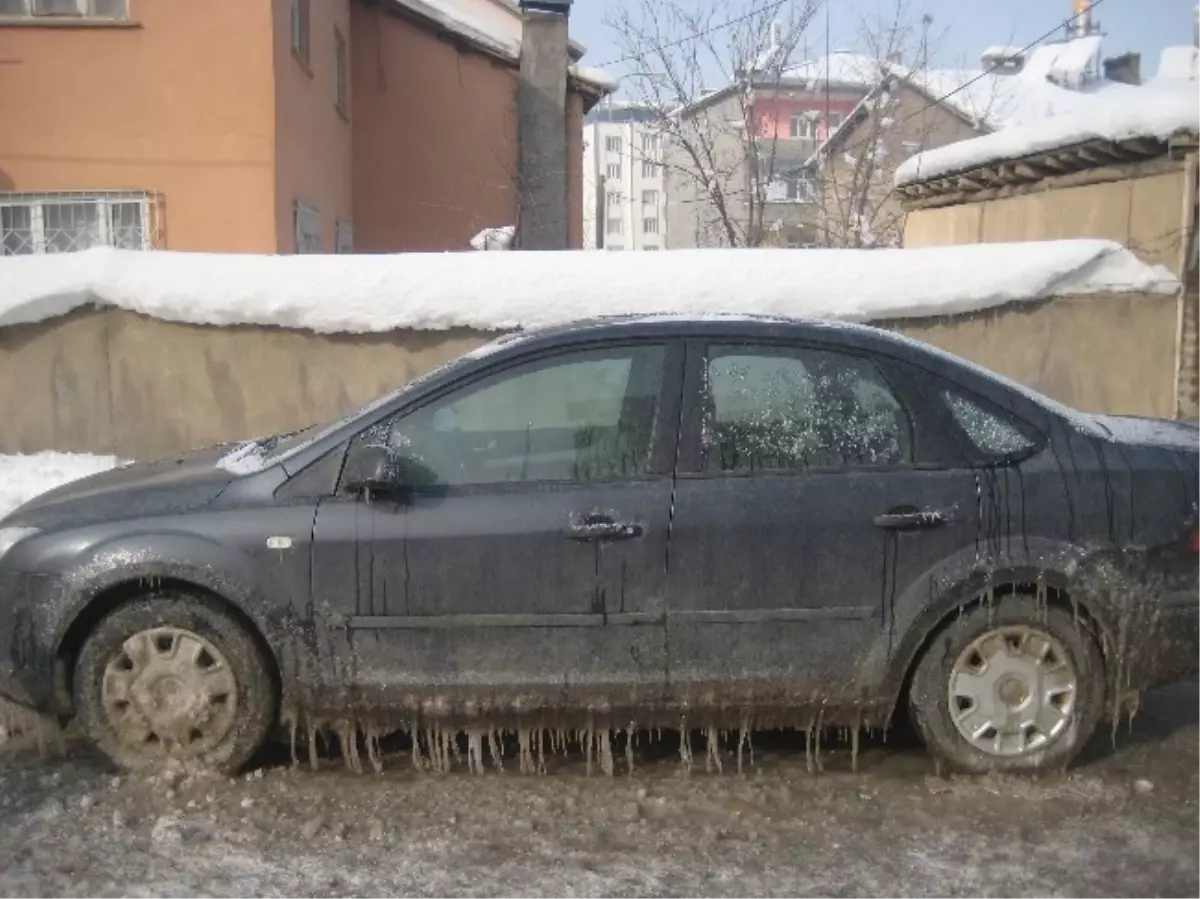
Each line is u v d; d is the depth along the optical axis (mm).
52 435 8711
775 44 19375
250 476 4262
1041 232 12438
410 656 4133
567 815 3973
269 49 11844
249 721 4188
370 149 18172
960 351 9125
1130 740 4641
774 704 4207
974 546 4168
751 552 4129
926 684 4223
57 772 4316
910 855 3701
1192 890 3486
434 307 8586
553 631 4125
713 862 3656
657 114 19797
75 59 11672
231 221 11977
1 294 8508
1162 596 4234
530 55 18547
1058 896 3455
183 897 3436
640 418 4254
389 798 4094
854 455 4238
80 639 4246
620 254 8930
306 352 8680
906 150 26062
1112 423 4707
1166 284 9305
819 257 9023
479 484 4184
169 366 8688
